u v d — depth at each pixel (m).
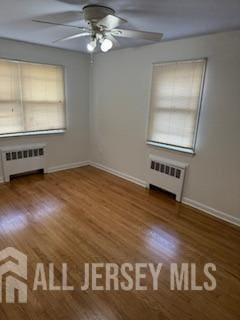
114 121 4.19
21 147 3.84
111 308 1.66
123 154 4.16
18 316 1.57
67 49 3.98
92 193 3.55
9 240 2.36
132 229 2.63
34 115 3.89
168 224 2.76
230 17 2.08
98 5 1.90
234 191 2.75
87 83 4.50
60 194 3.47
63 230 2.57
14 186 3.68
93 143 4.81
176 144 3.25
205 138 2.91
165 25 2.38
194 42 2.80
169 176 3.39
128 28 2.49
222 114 2.70
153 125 3.51
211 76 2.72
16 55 3.46
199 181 3.08
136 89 3.66
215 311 1.66
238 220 2.76
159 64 3.21
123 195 3.51
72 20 2.33
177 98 3.10
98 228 2.63
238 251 2.32
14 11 2.10
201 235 2.56
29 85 3.71
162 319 1.58
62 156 4.51
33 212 2.92
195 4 1.83
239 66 2.47
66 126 4.39
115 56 3.88
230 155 2.71
